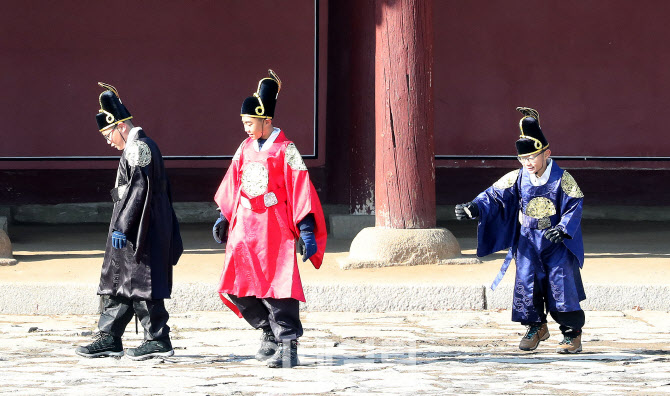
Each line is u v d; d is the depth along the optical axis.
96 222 52.22
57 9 51.72
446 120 53.19
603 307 28.44
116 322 21.11
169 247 21.16
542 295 21.95
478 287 28.69
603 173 53.53
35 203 51.94
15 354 21.70
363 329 25.28
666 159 53.12
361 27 42.53
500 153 53.34
